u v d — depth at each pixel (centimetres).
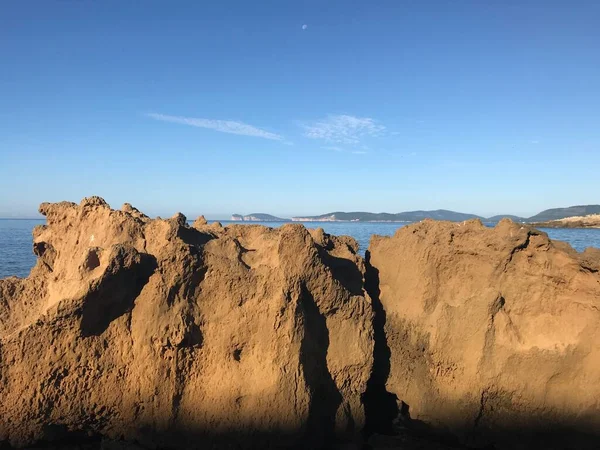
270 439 906
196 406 919
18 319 1017
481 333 998
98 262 915
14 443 881
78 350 891
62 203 1096
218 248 1020
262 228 1213
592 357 962
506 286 1065
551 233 7875
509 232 1077
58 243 1079
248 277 959
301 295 976
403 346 1127
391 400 1129
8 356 874
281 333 940
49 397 880
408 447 1018
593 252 1056
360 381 1034
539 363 973
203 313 952
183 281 931
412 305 1145
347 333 1029
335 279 1040
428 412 1041
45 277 1069
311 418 942
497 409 995
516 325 1032
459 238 1137
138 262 904
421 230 1231
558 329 1004
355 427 1020
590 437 947
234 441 909
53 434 893
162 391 905
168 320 904
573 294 1015
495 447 998
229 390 917
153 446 905
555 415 966
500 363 987
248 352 952
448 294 1112
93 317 891
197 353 941
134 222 992
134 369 911
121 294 897
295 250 991
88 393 902
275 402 905
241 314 952
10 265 3225
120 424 920
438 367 1044
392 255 1248
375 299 1206
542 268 1048
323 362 1006
